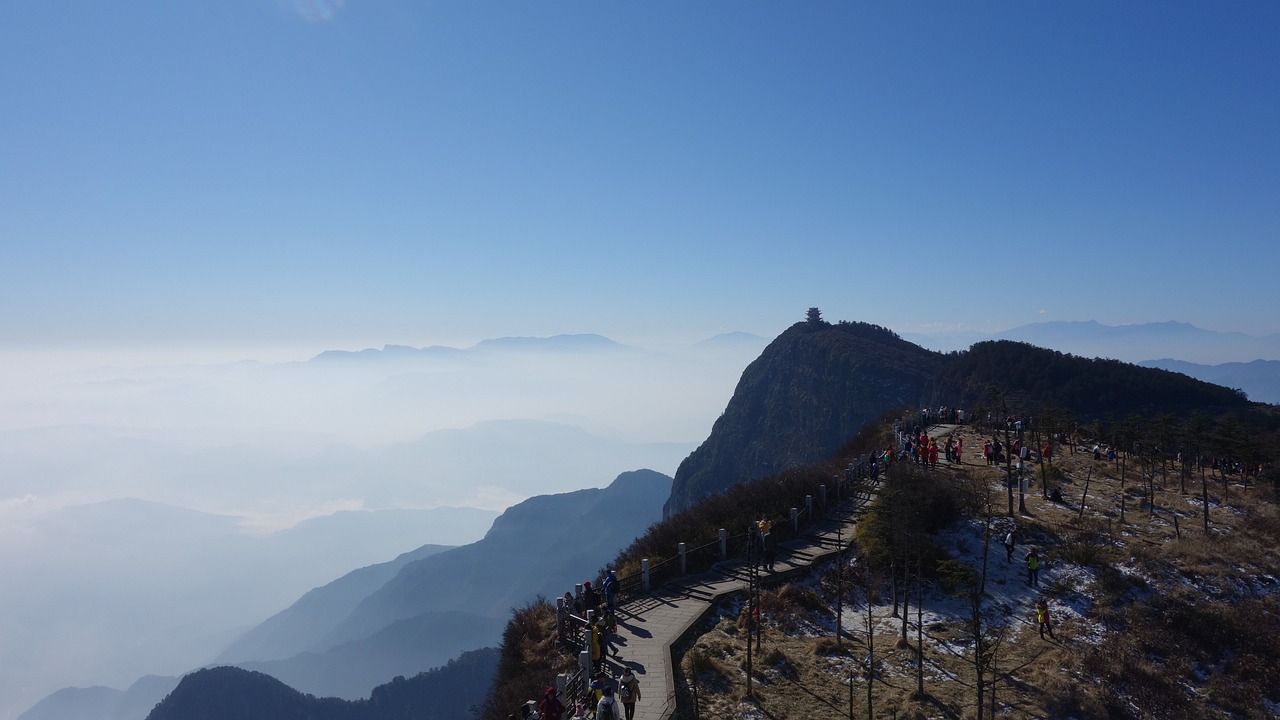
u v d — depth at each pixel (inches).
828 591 1137.4
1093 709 839.1
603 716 585.6
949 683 880.9
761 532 1149.7
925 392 5826.8
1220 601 1074.7
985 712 812.0
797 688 841.5
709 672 837.8
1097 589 1109.1
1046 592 1120.2
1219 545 1250.6
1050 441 1939.0
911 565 1152.8
